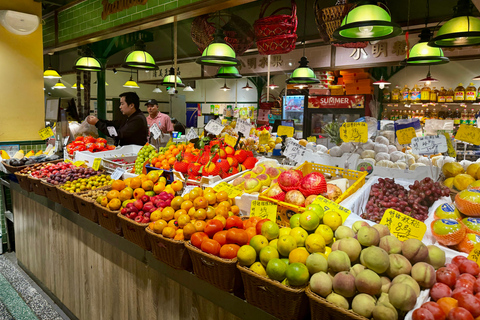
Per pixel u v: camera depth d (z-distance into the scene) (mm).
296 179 1977
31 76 4992
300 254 1428
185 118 11086
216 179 2410
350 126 2547
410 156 2680
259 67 7715
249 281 1479
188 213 1920
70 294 2996
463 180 2041
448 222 1580
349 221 1678
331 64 6562
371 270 1293
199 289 1767
